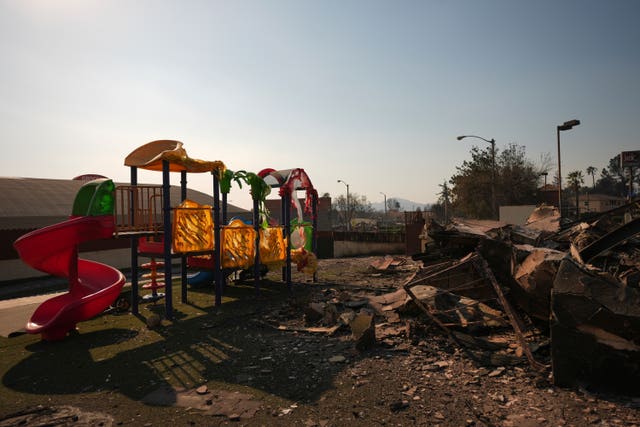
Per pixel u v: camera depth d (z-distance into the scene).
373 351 5.82
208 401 4.28
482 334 6.39
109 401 4.37
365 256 22.97
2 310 9.54
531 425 3.59
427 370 5.02
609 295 4.27
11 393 4.63
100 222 7.44
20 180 22.11
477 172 38.16
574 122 21.33
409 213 21.67
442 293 7.68
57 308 7.61
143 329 7.51
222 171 9.63
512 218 23.70
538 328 6.37
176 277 15.62
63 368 5.46
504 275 6.60
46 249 7.14
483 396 4.23
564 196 62.41
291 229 13.64
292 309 8.92
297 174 12.51
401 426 3.64
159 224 9.21
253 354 5.90
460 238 7.74
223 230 9.94
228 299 10.46
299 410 4.04
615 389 4.16
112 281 8.49
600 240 5.69
